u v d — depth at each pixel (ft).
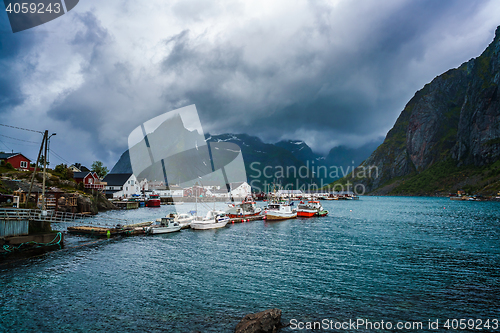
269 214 265.13
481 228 212.23
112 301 72.59
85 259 112.98
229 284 85.87
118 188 474.08
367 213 355.97
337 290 81.76
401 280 90.53
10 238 121.49
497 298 76.74
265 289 82.12
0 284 83.71
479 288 84.07
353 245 144.97
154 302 72.38
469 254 126.21
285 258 117.39
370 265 107.65
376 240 159.84
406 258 118.42
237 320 63.82
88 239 155.43
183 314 66.18
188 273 96.07
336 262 111.55
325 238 165.48
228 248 136.05
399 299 75.97
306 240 158.92
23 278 89.04
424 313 68.18
